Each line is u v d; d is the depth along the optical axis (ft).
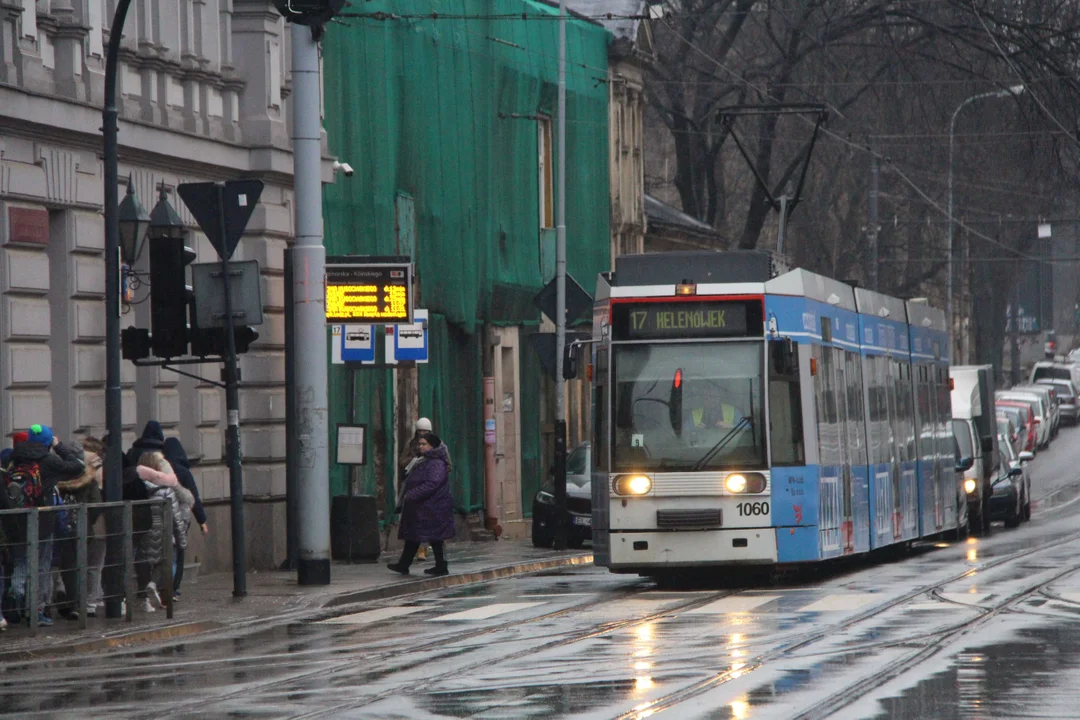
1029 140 600.80
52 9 270.05
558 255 420.77
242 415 327.06
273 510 327.06
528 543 432.66
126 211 276.00
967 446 445.78
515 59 483.92
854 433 298.97
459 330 441.68
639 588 272.92
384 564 329.72
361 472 370.53
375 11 387.96
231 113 326.85
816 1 634.02
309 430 277.23
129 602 226.99
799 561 263.49
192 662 186.60
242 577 260.21
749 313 265.54
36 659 195.21
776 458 262.47
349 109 374.63
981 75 624.59
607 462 264.93
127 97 292.61
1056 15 594.65
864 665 164.14
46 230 265.54
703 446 262.67
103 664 188.24
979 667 161.07
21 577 208.54
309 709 145.89
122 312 286.87
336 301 309.01
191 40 314.14
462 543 432.25
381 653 187.62
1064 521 508.53
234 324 251.39
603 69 566.77
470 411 448.24
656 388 265.34
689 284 266.77
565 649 184.85
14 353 259.19
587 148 546.67
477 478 451.53
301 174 274.77
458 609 241.14
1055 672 157.28
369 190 383.04
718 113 444.96
